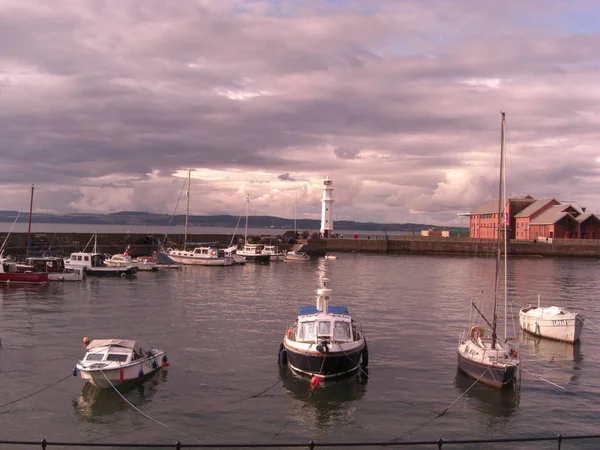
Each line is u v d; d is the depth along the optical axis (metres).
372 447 21.22
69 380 27.58
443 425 23.20
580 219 130.25
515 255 128.50
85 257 72.44
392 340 37.19
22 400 25.00
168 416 23.66
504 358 28.02
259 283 69.19
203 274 79.81
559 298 59.16
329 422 23.38
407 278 78.25
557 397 26.50
